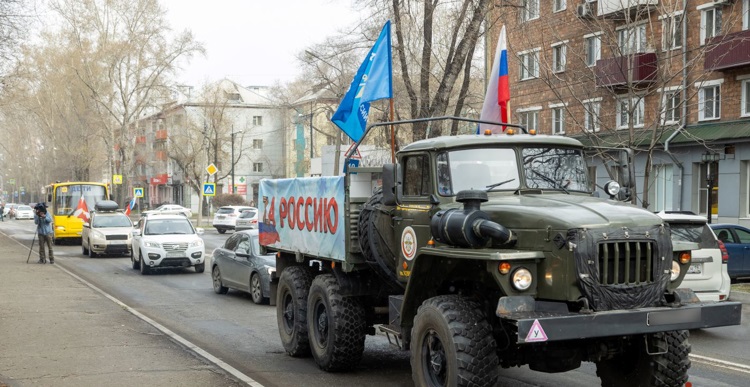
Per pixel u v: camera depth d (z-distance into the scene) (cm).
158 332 1167
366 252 855
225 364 928
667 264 644
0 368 891
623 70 2130
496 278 632
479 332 651
